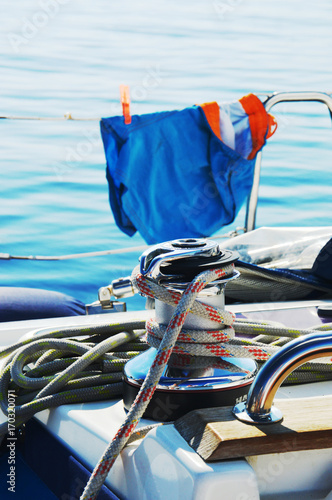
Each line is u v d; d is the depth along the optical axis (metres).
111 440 0.97
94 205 7.49
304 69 13.86
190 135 2.95
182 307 0.95
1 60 14.08
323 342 0.89
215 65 14.02
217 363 1.08
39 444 1.24
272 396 0.91
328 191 7.49
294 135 9.49
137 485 0.96
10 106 10.88
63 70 13.30
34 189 7.88
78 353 1.34
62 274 5.74
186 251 1.03
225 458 0.86
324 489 0.94
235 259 1.07
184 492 0.85
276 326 1.47
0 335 1.73
